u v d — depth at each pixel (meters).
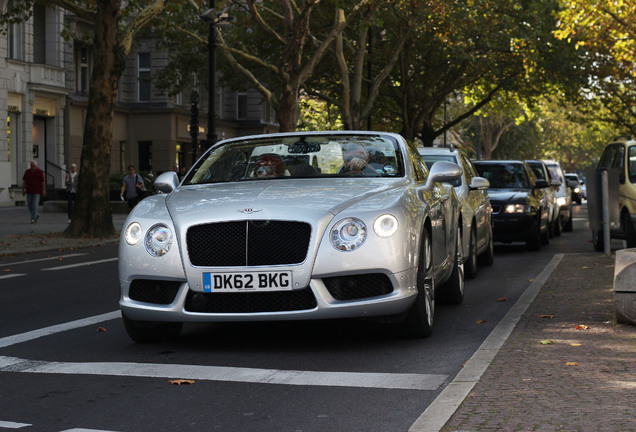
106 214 23.34
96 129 23.17
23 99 43.19
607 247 16.30
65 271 15.40
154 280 7.47
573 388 5.71
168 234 7.39
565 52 44.44
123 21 48.44
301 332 8.38
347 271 7.16
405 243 7.37
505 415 5.05
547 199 21.45
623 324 8.35
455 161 14.34
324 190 7.77
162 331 7.88
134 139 52.94
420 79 49.75
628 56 30.88
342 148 8.95
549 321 8.62
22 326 9.15
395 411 5.42
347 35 43.50
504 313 9.69
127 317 7.73
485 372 6.26
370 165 8.66
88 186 23.12
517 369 6.34
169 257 7.33
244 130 61.94
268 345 7.73
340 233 7.21
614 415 5.00
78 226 23.06
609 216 16.38
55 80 44.88
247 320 7.22
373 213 7.35
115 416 5.40
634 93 46.88
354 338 8.03
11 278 14.27
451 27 39.22
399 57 46.78
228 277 7.18
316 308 7.15
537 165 24.69
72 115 47.88
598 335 7.77
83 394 5.99
